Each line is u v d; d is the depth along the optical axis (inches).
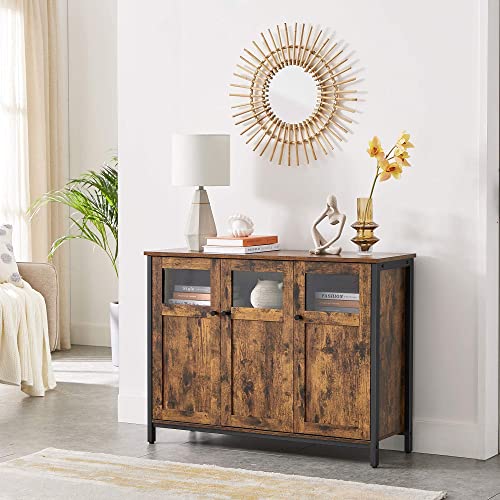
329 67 260.2
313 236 251.3
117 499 227.5
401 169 249.0
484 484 236.4
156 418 260.2
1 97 338.3
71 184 362.3
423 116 253.3
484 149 248.8
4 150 339.6
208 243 256.4
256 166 267.7
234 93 268.8
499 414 256.4
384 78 256.1
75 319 365.4
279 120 265.1
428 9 252.1
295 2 262.8
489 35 248.2
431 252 253.3
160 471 241.9
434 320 253.4
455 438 252.2
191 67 272.1
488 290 250.5
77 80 361.1
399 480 238.2
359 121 258.5
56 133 354.9
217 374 254.7
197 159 258.5
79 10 360.2
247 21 267.1
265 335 250.5
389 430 248.5
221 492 230.7
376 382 242.2
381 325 244.4
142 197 277.3
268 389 250.7
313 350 246.8
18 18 340.5
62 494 229.9
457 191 251.0
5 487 233.5
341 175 260.5
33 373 296.4
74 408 287.0
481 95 248.5
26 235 343.6
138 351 276.7
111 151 358.0
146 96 276.1
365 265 241.9
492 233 251.6
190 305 256.4
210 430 255.6
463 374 251.6
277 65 264.8
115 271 350.6
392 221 256.1
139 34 276.1
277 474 239.9
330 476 240.5
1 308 289.0
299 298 247.1
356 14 257.8
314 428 247.3
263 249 257.6
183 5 272.2
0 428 270.7
